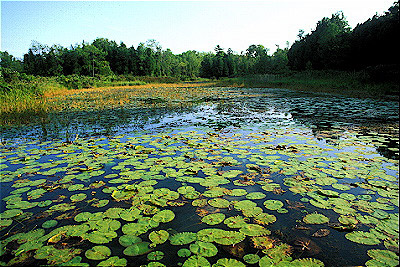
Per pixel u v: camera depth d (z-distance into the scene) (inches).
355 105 372.2
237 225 82.4
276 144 172.4
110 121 269.9
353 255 69.3
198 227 81.8
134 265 65.3
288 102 430.3
